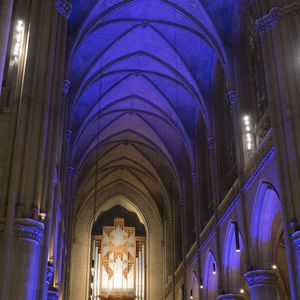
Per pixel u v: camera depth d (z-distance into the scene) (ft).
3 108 52.21
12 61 55.42
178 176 132.26
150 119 130.11
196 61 102.42
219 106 100.58
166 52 103.50
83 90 102.06
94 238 163.73
